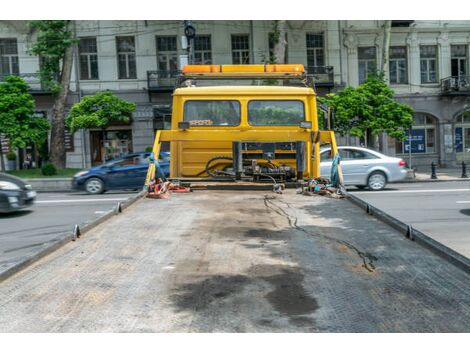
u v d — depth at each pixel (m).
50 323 2.20
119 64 27.20
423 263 2.88
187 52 23.06
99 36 26.83
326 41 27.95
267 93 6.23
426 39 29.05
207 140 6.07
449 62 29.12
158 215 4.24
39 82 26.09
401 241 3.35
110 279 2.68
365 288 2.53
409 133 27.11
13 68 26.50
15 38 26.36
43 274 2.76
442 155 29.36
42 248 3.12
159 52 27.19
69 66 23.53
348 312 2.29
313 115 6.25
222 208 4.54
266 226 3.81
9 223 10.92
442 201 13.20
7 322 2.21
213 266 2.87
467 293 2.46
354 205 4.68
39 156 27.11
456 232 8.90
